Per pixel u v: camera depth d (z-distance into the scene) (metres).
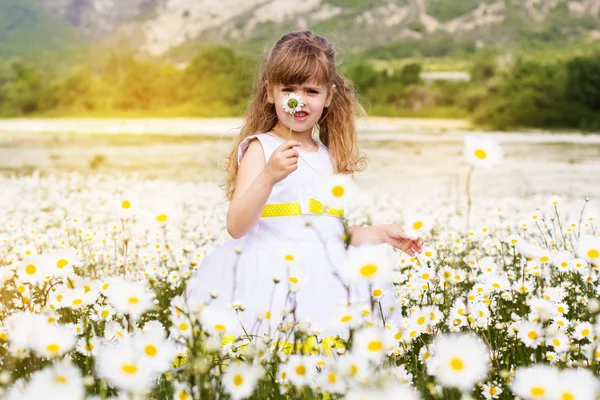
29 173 12.27
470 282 3.24
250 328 2.50
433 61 34.62
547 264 3.22
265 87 3.15
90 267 3.84
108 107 31.12
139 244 4.49
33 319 1.86
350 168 3.31
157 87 31.34
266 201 2.61
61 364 1.62
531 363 2.26
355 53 37.50
